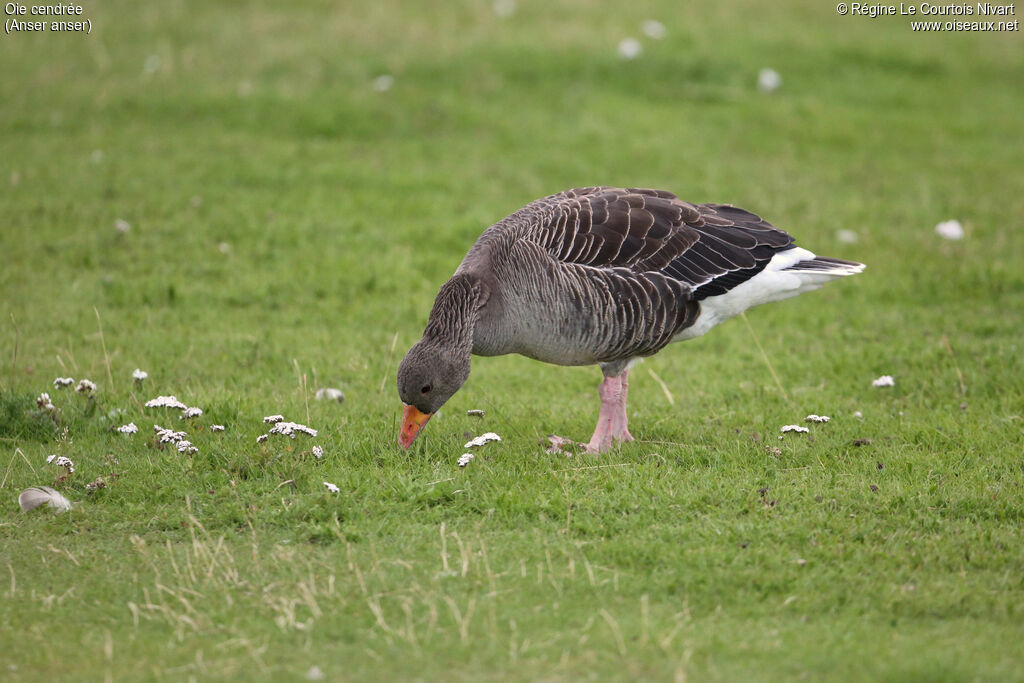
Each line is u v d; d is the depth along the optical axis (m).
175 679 7.16
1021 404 12.60
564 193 12.02
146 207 19.11
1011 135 26.09
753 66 28.58
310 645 7.59
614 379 11.52
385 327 15.70
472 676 7.18
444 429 11.85
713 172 22.23
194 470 10.50
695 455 11.05
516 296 10.70
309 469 10.51
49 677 7.18
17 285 16.17
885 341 15.29
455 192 20.62
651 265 11.12
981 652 7.48
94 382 13.05
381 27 28.86
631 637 7.66
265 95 24.56
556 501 9.88
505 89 25.95
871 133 25.50
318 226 18.72
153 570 8.79
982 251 18.67
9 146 21.69
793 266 11.73
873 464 10.79
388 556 8.99
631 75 27.36
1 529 9.47
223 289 16.47
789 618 8.04
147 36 28.08
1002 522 9.66
